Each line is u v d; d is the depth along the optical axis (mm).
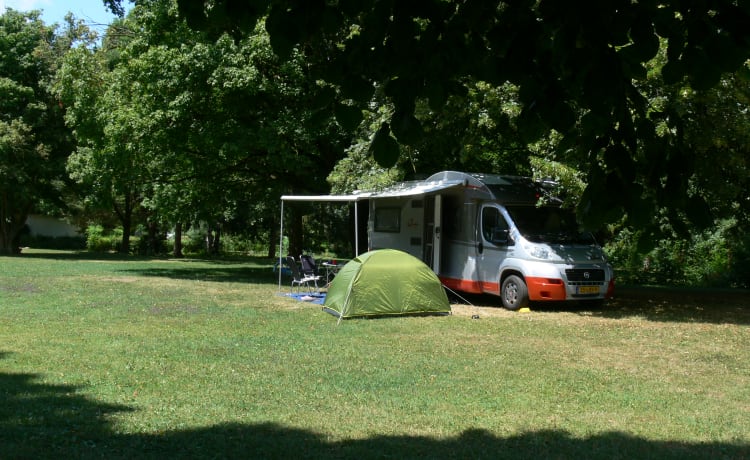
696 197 2838
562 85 2701
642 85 9516
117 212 42312
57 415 5570
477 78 3006
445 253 14984
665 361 8312
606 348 9117
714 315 12555
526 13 2699
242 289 16906
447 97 3109
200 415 5746
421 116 11789
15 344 8836
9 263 25797
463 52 2928
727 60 2496
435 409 6062
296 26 2836
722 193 10453
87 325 10648
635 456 4816
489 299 15320
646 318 12000
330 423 5574
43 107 32594
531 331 10430
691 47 2549
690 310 13344
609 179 2729
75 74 22781
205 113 19781
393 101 2932
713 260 21312
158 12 19812
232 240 50812
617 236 14391
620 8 2582
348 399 6355
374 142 2941
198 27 3119
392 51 2891
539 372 7590
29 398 6086
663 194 2855
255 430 5336
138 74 20031
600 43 2463
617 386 7008
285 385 6848
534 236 13172
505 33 2779
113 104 21234
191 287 17328
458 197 14680
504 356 8461
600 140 2814
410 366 7805
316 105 3057
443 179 14930
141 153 20609
